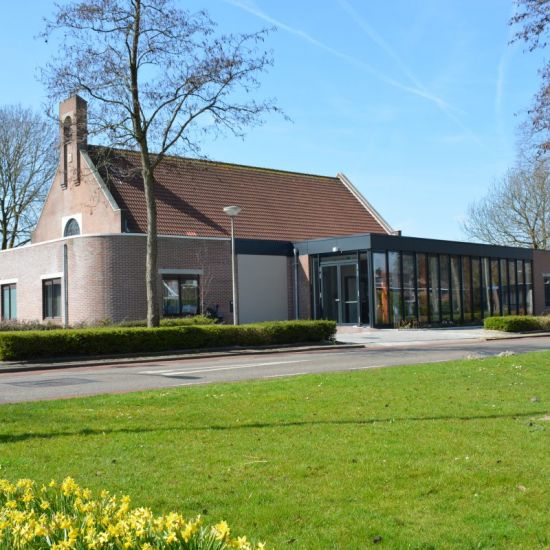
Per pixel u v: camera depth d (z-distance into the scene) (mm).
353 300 32812
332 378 12914
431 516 5078
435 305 34625
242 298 33125
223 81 22562
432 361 18047
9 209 45281
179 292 31016
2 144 44781
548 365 14203
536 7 17375
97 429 8602
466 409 9383
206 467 6629
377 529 4816
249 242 33375
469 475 6070
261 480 6117
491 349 21656
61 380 15633
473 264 37250
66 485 4762
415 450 7020
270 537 4715
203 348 23328
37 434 8367
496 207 52844
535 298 41562
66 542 3689
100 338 21531
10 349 20109
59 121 23625
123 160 35125
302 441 7609
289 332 25203
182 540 3715
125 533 3809
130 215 32656
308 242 34312
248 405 10172
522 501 5383
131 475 6398
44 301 32312
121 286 29188
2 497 4828
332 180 45750
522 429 7953
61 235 37031
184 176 36875
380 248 31688
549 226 50656
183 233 33000
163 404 10492
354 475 6180
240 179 40062
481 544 4516
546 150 19938
